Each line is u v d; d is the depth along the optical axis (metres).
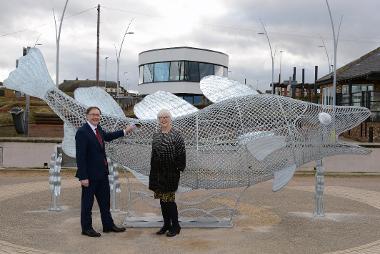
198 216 7.99
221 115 6.64
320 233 6.95
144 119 6.93
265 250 5.96
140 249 5.91
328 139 7.00
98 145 6.43
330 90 31.72
